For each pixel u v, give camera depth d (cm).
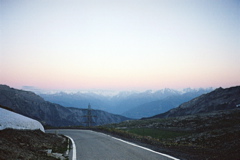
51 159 1027
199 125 3519
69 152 1295
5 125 1571
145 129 3828
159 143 1564
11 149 1002
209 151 1138
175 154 1089
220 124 3259
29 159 924
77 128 4812
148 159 983
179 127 3706
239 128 1992
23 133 1697
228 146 1325
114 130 3061
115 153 1203
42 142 1650
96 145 1616
